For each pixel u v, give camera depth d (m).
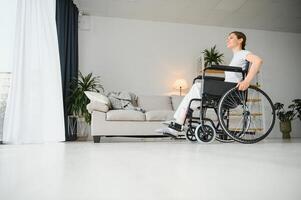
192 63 5.07
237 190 0.52
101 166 0.89
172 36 5.07
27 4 3.00
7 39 2.89
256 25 5.30
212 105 2.27
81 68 4.59
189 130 2.54
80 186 0.57
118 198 0.47
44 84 3.18
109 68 4.70
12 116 2.67
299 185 0.57
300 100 5.23
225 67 2.17
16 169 0.83
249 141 2.25
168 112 3.00
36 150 1.73
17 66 2.78
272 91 5.45
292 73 5.62
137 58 4.85
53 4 3.45
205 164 0.93
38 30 3.12
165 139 3.86
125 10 4.56
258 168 0.83
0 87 2.86
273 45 5.60
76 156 1.28
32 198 0.47
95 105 2.85
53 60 3.33
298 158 1.13
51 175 0.71
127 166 0.89
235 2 4.29
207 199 0.45
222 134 2.41
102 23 4.79
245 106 2.23
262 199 0.45
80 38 4.65
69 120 3.88
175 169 0.81
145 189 0.53
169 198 0.46
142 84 4.80
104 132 2.86
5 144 2.59
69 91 3.96
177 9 4.53
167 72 4.93
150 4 4.34
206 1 4.25
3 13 2.91
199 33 5.20
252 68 2.16
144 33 4.95
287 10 4.61
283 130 4.91
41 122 3.00
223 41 5.29
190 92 2.33
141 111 3.29
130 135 2.89
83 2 4.27
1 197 0.47
